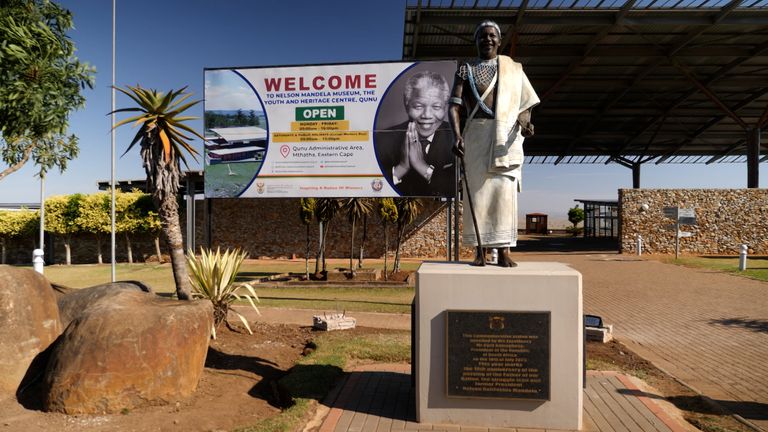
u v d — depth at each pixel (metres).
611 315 11.65
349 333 9.18
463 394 4.87
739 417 5.19
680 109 36.06
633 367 7.16
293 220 28.23
